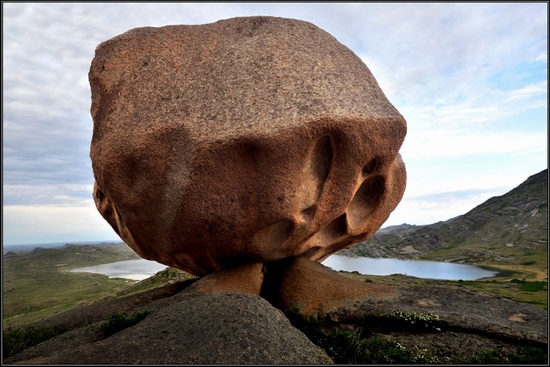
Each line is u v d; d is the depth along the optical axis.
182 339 7.26
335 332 9.10
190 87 10.65
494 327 8.88
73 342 8.23
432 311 9.63
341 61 11.37
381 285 11.35
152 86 10.82
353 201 11.90
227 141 9.41
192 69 11.07
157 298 11.46
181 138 9.87
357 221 12.05
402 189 12.88
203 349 6.94
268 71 10.57
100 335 8.54
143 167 10.03
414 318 9.29
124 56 11.34
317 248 12.34
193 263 11.79
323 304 10.45
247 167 9.65
